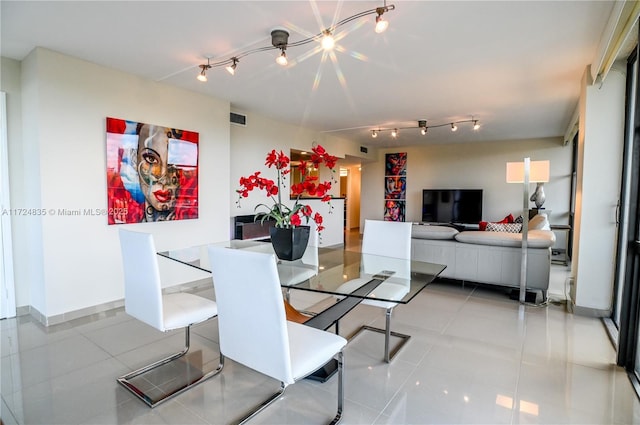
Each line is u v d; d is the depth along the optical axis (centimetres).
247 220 496
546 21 233
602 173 306
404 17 228
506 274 377
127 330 281
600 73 297
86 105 305
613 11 216
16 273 310
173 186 374
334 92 400
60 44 271
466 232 420
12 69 299
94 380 207
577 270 322
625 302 223
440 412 180
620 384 206
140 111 344
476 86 375
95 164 313
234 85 374
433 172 850
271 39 261
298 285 208
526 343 263
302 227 254
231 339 160
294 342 168
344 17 229
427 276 232
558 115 509
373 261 273
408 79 353
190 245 396
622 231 298
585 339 270
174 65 314
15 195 307
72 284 303
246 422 171
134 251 194
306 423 171
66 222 297
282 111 496
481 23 236
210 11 221
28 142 297
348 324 300
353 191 1074
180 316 200
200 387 201
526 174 348
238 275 146
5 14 225
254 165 519
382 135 701
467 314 326
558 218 705
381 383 207
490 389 201
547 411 181
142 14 225
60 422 169
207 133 411
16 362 229
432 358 239
